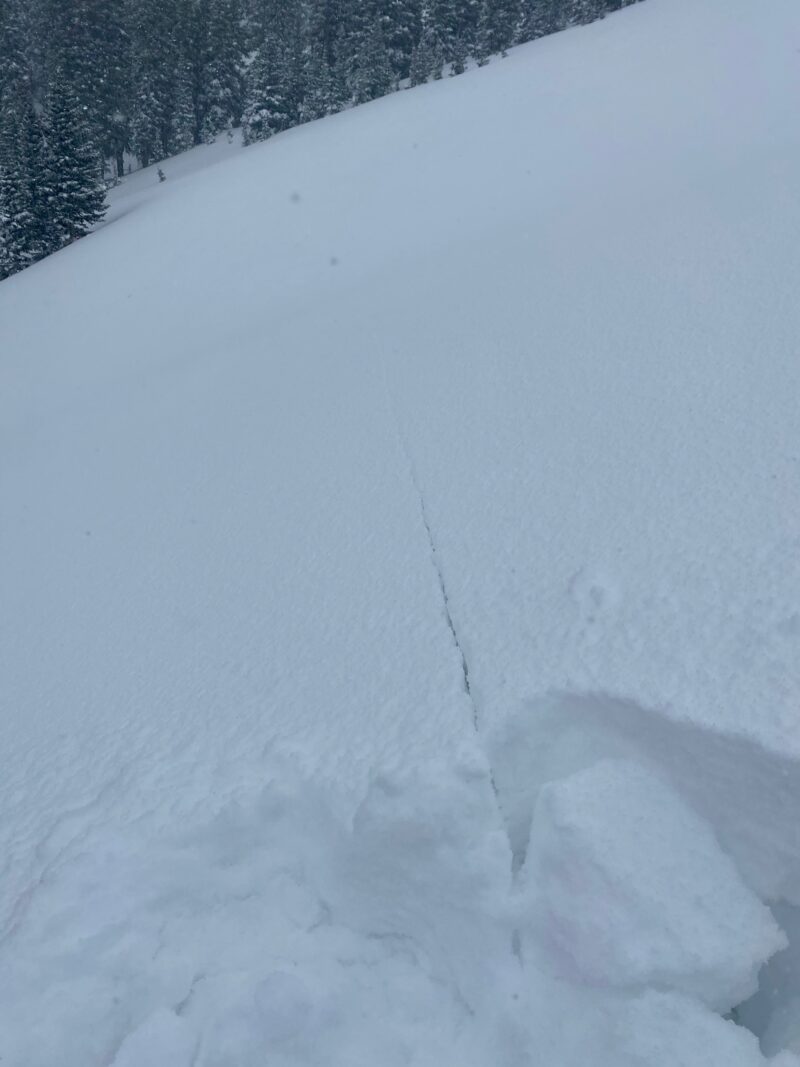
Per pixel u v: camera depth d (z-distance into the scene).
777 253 5.64
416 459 4.93
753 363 4.34
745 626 2.54
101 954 2.40
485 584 3.43
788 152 8.05
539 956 2.17
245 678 3.45
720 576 2.82
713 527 3.12
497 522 3.88
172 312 12.84
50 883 2.57
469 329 6.80
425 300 8.25
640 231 7.41
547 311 6.45
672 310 5.49
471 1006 2.19
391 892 2.43
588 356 5.35
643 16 26.95
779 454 3.42
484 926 2.25
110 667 3.99
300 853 2.60
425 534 4.05
